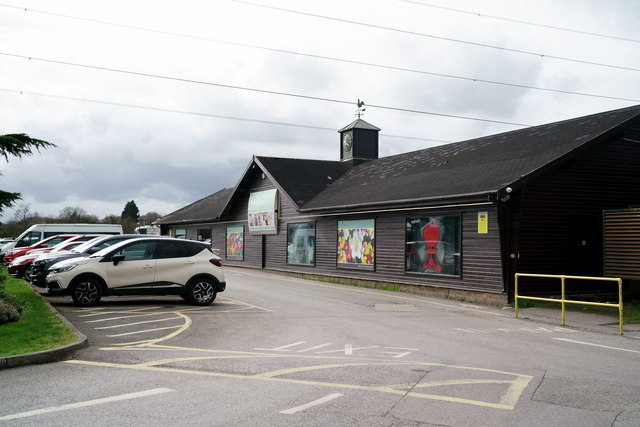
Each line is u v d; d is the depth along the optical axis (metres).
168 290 15.48
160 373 7.66
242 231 34.41
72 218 72.06
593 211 18.53
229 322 12.82
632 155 19.41
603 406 6.19
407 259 20.84
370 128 34.12
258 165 31.69
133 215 95.44
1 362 7.96
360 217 23.52
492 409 6.01
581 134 18.84
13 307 11.70
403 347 10.06
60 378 7.35
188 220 39.91
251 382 7.14
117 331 11.40
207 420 5.54
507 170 17.95
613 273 17.06
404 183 22.47
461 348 10.00
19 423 5.43
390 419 5.61
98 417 5.62
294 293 19.64
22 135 13.39
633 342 11.09
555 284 17.88
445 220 19.20
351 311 15.23
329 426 5.38
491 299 17.25
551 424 5.54
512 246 17.03
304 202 27.41
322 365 8.23
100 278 14.98
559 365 8.51
